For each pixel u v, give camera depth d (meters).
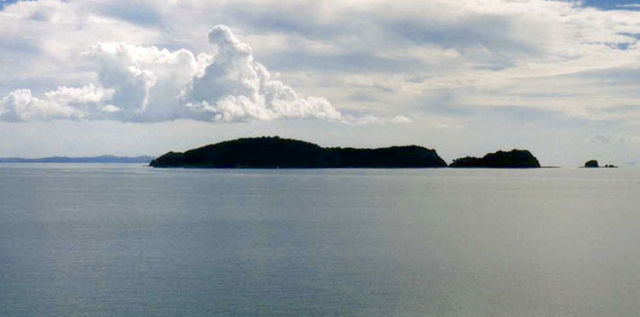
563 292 35.44
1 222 69.25
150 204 96.44
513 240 54.78
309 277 38.78
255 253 47.25
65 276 39.00
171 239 54.78
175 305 32.69
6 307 32.31
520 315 31.38
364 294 34.91
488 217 77.00
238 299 33.84
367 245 51.53
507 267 41.97
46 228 63.34
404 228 64.12
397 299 33.91
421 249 49.34
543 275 39.53
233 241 53.59
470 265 42.75
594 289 36.06
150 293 34.97
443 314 31.50
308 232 60.16
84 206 92.38
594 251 48.59
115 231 60.66
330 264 42.88
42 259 44.66
